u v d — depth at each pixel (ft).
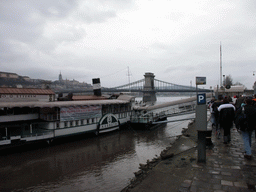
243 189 25.02
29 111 108.68
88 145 103.45
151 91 476.54
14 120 102.27
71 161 78.38
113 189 53.26
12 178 63.05
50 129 103.60
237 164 32.91
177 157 40.75
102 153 88.53
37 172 67.77
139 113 168.76
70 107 111.86
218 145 44.52
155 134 129.18
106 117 132.67
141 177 35.09
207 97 167.84
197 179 28.63
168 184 28.86
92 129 124.26
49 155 86.79
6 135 92.32
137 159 78.13
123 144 104.32
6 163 76.89
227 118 43.83
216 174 29.73
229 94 176.24
